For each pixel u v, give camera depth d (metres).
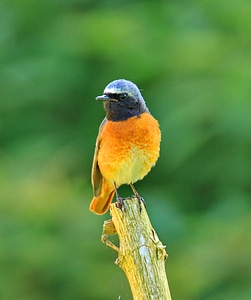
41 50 17.23
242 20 16.67
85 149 16.28
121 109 10.38
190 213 15.74
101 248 14.80
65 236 14.92
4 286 14.49
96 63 17.02
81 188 15.65
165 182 16.19
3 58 17.42
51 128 16.83
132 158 10.41
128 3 17.83
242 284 14.26
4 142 16.89
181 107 15.35
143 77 16.34
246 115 15.06
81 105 17.03
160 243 7.90
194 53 16.16
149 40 16.70
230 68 15.79
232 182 15.61
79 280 14.54
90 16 17.08
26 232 14.91
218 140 15.50
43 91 16.88
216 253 14.50
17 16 17.89
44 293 14.57
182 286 14.38
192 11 17.11
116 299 14.43
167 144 15.41
